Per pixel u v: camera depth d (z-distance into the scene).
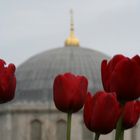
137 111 6.75
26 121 93.12
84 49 106.56
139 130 91.69
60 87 6.43
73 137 90.00
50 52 105.06
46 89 97.25
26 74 100.44
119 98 6.27
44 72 99.94
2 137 93.50
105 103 6.12
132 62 6.15
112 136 88.88
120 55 6.34
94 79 99.31
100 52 108.06
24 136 92.94
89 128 6.24
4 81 6.46
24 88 98.12
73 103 6.43
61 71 99.88
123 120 6.70
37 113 93.12
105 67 6.41
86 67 101.81
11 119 93.62
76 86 6.44
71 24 111.56
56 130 92.38
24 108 93.38
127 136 91.81
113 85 6.22
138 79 6.16
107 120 6.13
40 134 92.81
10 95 6.54
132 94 6.21
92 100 6.23
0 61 6.57
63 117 92.56
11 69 6.52
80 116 90.06
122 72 6.17
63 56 103.50
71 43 108.12
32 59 104.06
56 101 6.46
